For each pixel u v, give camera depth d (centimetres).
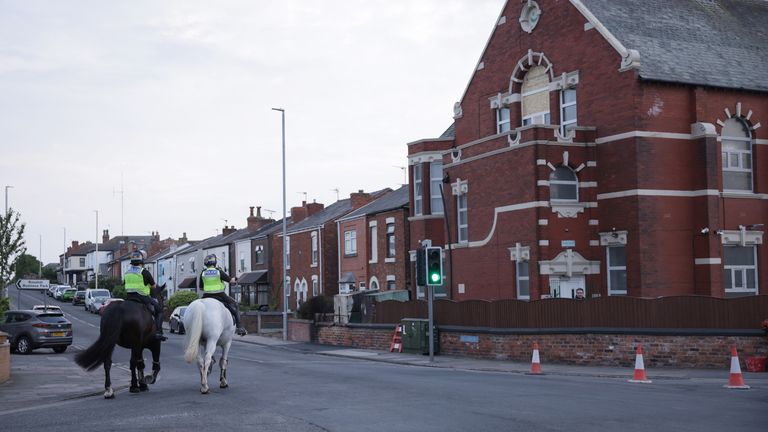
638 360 1947
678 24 3356
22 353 3466
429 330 2759
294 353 3478
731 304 2248
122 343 1619
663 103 2994
